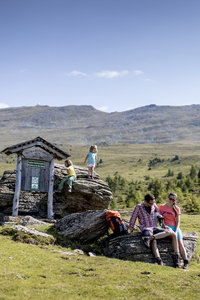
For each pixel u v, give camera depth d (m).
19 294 7.18
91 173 21.52
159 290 8.16
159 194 122.88
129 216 24.05
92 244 13.56
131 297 7.53
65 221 14.38
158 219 12.48
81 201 21.33
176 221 12.09
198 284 8.79
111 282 8.52
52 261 10.20
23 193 20.06
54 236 13.50
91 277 8.86
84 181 21.12
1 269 8.69
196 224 22.66
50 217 19.95
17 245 11.66
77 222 13.99
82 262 10.58
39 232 13.52
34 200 20.28
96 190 21.25
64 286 7.95
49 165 20.72
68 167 20.42
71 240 13.61
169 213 12.25
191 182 152.00
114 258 11.78
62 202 21.03
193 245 12.62
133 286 8.32
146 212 12.30
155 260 11.46
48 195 20.25
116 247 12.23
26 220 16.31
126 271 9.67
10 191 20.11
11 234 13.15
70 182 19.97
